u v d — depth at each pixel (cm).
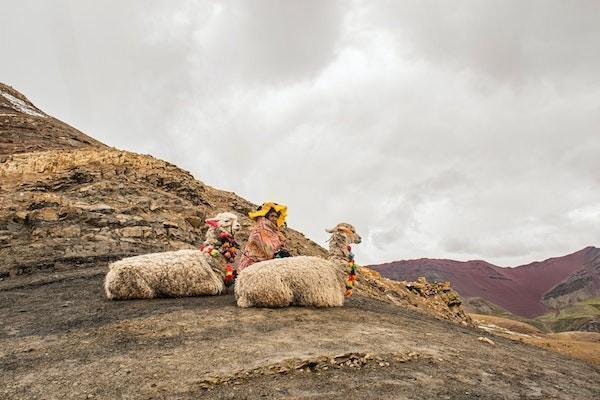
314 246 2456
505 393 404
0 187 1756
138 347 497
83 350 490
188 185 2203
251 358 454
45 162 2061
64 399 360
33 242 1398
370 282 2177
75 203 1692
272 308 697
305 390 381
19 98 4353
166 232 1686
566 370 546
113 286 777
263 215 859
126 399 358
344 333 572
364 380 411
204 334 547
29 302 818
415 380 418
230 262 854
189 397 363
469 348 585
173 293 793
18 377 410
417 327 687
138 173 2131
